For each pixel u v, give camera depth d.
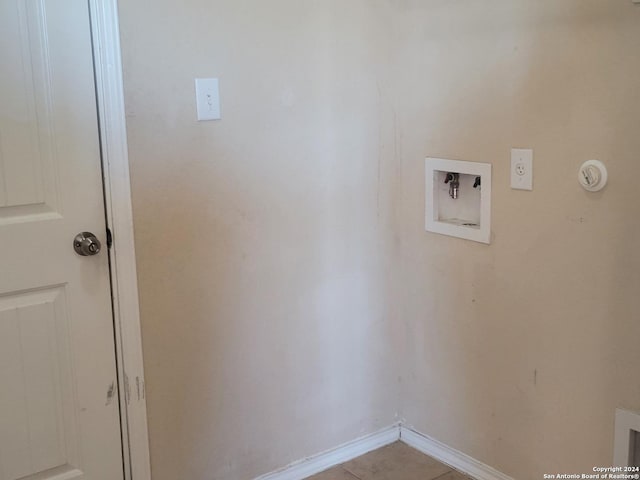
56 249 1.86
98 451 2.01
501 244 2.16
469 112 2.19
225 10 2.03
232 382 2.22
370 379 2.57
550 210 2.00
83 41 1.83
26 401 1.88
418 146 2.40
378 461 2.52
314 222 2.33
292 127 2.22
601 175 1.84
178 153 2.00
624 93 1.78
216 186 2.09
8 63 1.73
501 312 2.20
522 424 2.19
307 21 2.20
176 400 2.11
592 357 1.96
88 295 1.93
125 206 1.92
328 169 2.33
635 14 1.73
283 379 2.34
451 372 2.41
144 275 1.99
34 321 1.86
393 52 2.41
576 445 2.04
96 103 1.87
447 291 2.38
